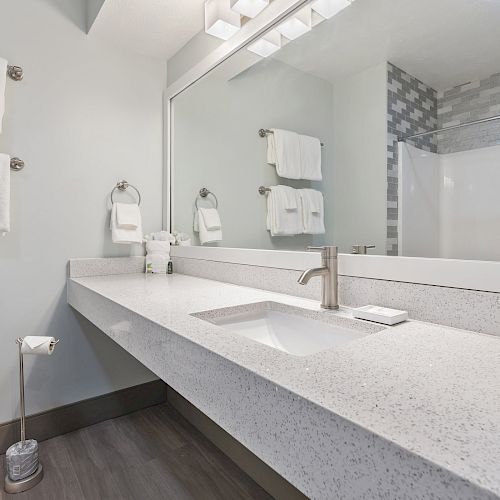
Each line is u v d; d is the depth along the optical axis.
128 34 1.94
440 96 0.94
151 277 1.89
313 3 1.28
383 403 0.49
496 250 0.83
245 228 1.62
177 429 1.92
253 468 1.53
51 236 1.84
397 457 0.39
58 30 1.84
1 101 1.58
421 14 0.98
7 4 1.69
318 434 0.49
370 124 1.12
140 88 2.12
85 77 1.92
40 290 1.81
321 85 1.27
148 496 1.42
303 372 0.60
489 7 0.86
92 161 1.95
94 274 1.94
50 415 1.83
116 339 1.22
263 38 1.50
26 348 1.45
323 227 1.26
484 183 0.85
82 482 1.49
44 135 1.80
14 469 1.45
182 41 2.02
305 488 0.51
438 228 0.94
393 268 1.03
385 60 1.07
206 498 1.42
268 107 1.50
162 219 2.22
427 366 0.64
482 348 0.74
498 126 0.83
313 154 1.31
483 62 0.86
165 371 0.90
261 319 1.23
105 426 1.94
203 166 1.88
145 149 2.14
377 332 0.87
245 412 0.63
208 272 1.82
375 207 1.10
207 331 0.85
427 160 0.97
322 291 1.11
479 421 0.45
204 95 1.87
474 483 0.33
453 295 0.89
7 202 1.59
